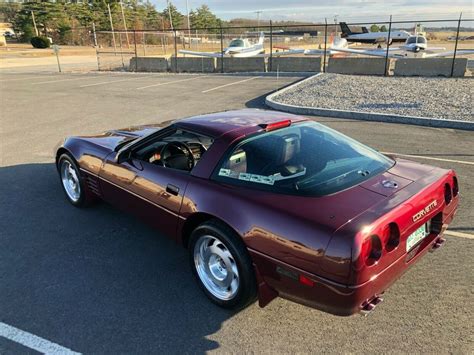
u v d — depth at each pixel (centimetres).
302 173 296
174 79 2128
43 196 548
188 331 295
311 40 6856
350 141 358
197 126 350
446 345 277
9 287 347
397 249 262
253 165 307
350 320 304
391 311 313
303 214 263
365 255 240
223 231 299
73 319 308
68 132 945
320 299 256
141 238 432
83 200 491
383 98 1274
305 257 255
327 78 1844
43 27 7800
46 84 1973
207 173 324
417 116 986
